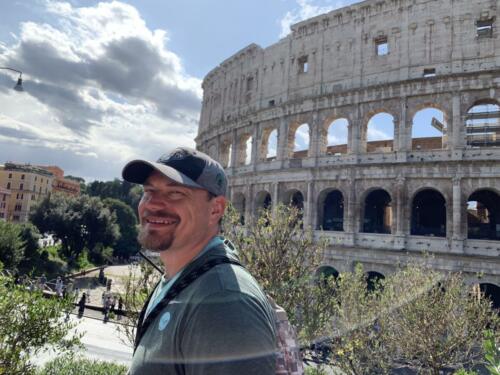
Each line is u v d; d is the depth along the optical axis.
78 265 92.19
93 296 66.06
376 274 52.69
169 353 3.77
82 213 95.75
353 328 27.03
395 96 53.06
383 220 66.12
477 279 44.06
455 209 46.56
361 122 55.69
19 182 175.88
